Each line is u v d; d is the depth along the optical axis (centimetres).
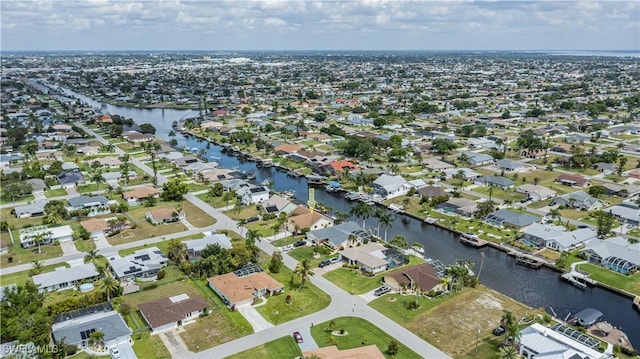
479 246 16488
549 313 12475
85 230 16612
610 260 14650
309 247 16075
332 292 13138
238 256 14238
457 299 12825
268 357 10306
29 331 10375
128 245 16025
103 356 10400
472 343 10862
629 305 12912
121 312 11944
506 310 12262
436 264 14750
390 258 15100
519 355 10544
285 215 17712
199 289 13262
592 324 11706
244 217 18625
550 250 15888
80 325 11038
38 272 13938
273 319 11788
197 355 10381
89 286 13150
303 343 10775
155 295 12912
